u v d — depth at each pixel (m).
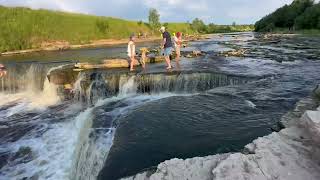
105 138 10.60
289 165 6.31
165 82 18.72
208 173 6.55
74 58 35.62
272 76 18.17
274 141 7.27
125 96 18.78
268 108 12.24
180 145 9.38
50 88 21.23
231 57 28.25
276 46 40.50
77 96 20.12
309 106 10.34
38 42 69.19
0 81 24.50
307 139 7.09
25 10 79.00
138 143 9.70
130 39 21.27
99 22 92.12
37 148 13.00
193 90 18.45
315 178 5.88
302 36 65.94
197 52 30.34
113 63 23.03
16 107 19.92
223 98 14.05
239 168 6.34
